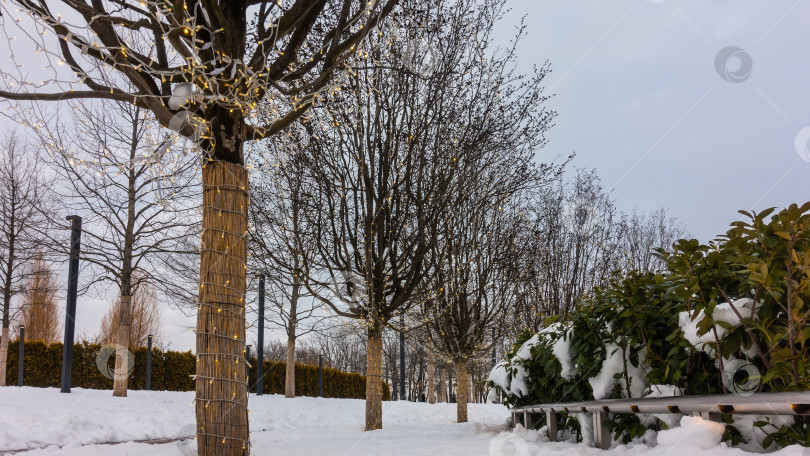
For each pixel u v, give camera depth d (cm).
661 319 360
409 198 907
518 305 1138
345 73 540
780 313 272
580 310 455
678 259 309
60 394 1195
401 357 2405
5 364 1462
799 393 203
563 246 1149
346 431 891
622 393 390
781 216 254
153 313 2919
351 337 2970
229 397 446
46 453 600
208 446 437
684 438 283
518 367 584
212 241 465
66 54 455
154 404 1179
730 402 239
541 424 551
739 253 284
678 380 336
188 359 1950
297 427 1109
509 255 1079
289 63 516
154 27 447
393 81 860
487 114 935
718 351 286
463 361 1121
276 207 991
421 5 857
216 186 472
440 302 1002
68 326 1257
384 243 912
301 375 2291
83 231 1298
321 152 870
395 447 526
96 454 499
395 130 874
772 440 261
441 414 1509
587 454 364
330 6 809
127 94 456
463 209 995
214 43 466
